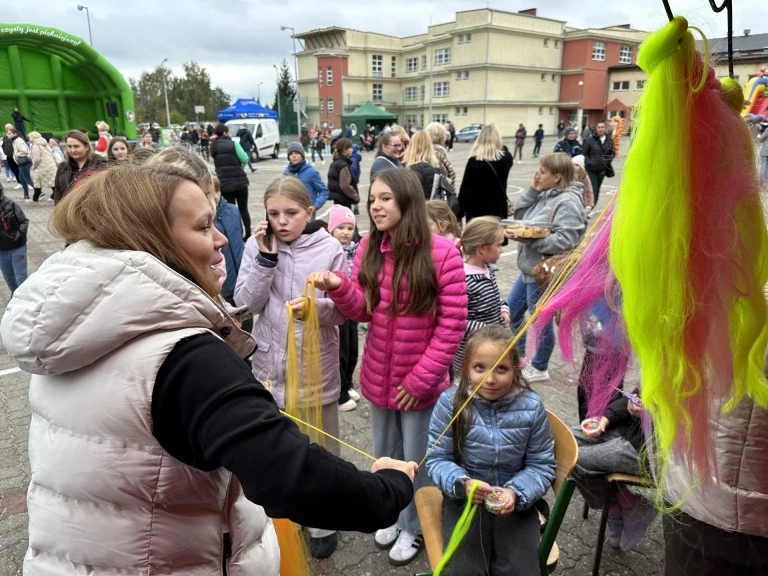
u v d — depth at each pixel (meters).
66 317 0.82
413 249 2.03
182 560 0.93
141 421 0.84
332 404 2.30
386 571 2.29
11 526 2.56
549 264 2.43
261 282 2.22
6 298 5.76
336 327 2.31
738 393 1.01
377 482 0.97
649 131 0.84
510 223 3.63
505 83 46.31
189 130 27.81
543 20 46.47
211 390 0.82
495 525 1.82
